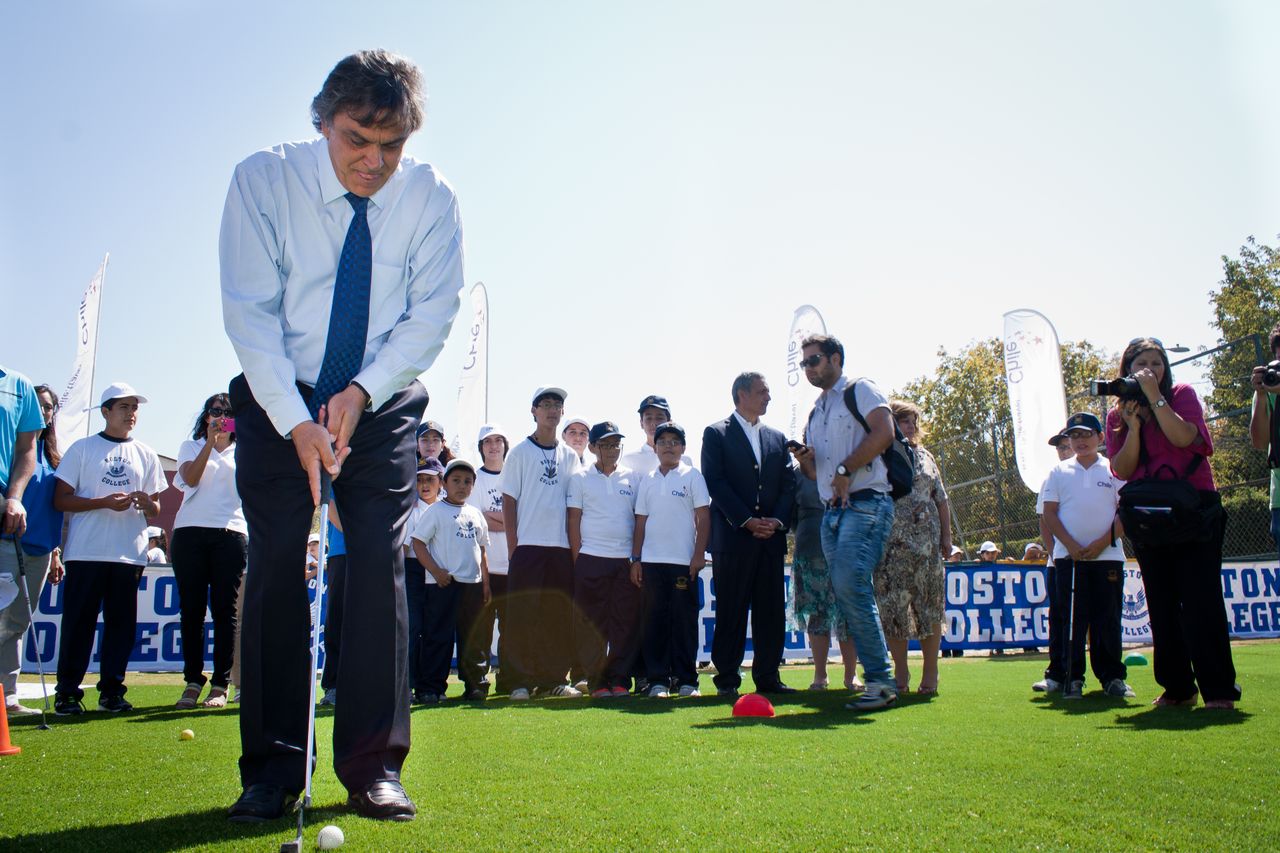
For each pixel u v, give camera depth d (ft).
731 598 19.98
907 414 20.49
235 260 7.97
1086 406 49.24
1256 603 39.09
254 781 7.61
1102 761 9.80
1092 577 17.87
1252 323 105.29
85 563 17.75
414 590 20.68
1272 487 15.29
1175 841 6.63
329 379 8.32
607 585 21.77
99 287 36.40
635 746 11.17
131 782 9.08
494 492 25.90
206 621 29.53
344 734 7.73
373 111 7.72
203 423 19.44
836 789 8.41
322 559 7.39
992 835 6.79
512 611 21.81
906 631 19.13
